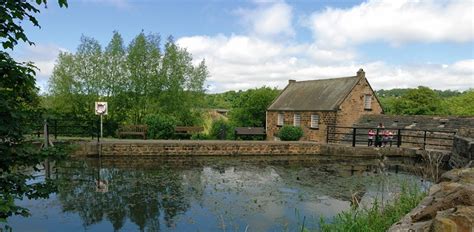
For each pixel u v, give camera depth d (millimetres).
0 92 3854
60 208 8617
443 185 4895
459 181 5082
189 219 7887
